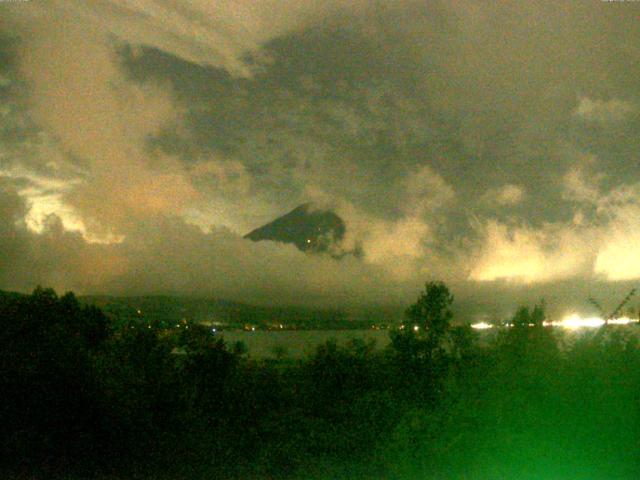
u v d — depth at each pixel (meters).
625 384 9.18
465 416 9.59
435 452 9.41
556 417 9.14
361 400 11.90
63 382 10.10
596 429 8.97
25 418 9.91
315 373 13.70
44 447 9.77
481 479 9.03
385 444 10.52
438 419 9.76
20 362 10.12
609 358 9.77
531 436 9.06
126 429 10.30
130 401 10.52
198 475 10.35
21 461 9.70
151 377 12.17
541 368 9.85
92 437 10.09
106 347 13.17
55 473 9.48
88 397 10.14
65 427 10.05
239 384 13.48
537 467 8.95
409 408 11.52
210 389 13.41
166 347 13.62
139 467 10.20
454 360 11.91
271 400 13.36
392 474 9.71
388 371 12.97
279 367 14.47
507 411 9.35
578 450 8.91
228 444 11.57
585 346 10.03
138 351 13.01
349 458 11.05
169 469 10.30
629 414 8.94
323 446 11.24
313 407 13.22
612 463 8.79
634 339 10.08
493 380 10.08
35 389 9.98
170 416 11.59
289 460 10.85
